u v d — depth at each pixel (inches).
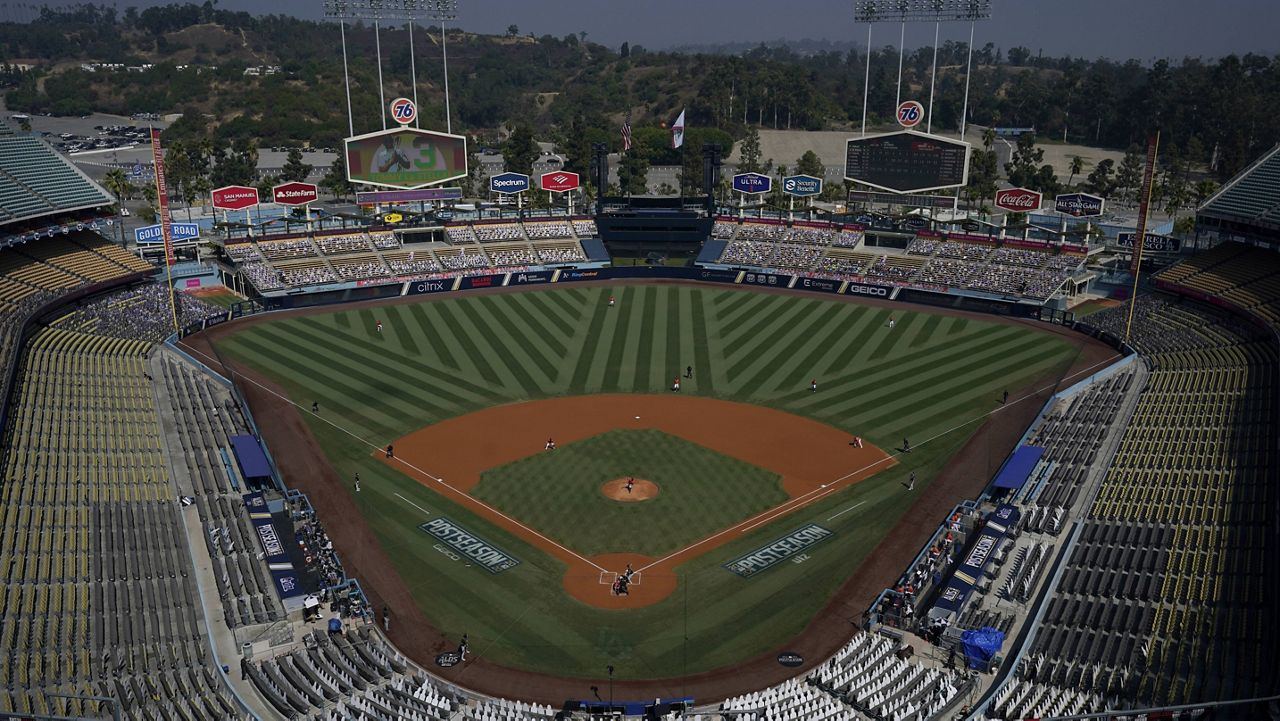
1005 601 1749.5
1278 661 1445.6
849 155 4485.7
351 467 2396.7
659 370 3206.2
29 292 3238.2
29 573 1702.8
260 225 4630.9
